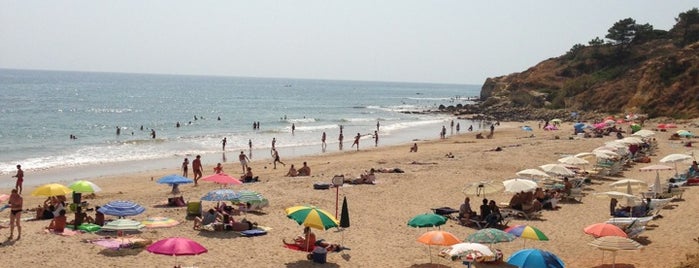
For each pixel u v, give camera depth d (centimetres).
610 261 1747
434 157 4262
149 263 1630
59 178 3625
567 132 6919
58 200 2297
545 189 2781
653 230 2088
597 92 9888
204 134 6619
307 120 9025
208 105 12544
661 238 1975
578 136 5888
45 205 2244
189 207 2198
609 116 8425
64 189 2198
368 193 2772
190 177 3672
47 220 2128
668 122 7312
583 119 8875
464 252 1492
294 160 4528
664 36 11750
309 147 5578
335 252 1822
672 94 8156
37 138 5869
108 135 6369
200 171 3269
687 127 6406
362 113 11281
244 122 8412
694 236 1972
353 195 2716
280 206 2427
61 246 1745
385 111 11981
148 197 2691
